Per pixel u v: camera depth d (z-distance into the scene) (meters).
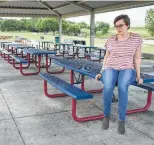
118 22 3.04
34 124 3.34
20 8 18.17
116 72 3.12
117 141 2.86
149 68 8.86
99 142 2.83
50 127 3.25
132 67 3.10
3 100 4.46
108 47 3.21
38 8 18.75
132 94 5.13
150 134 3.08
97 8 15.42
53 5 17.69
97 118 3.55
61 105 4.24
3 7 17.72
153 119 3.62
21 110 3.92
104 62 3.30
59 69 8.46
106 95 3.06
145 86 3.88
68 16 19.34
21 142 2.79
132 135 3.04
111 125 3.34
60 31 20.47
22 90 5.26
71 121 3.48
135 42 3.07
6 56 11.81
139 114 3.84
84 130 3.17
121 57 3.09
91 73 3.73
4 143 2.75
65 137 2.95
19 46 11.14
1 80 6.31
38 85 5.78
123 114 3.01
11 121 3.43
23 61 7.04
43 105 4.22
